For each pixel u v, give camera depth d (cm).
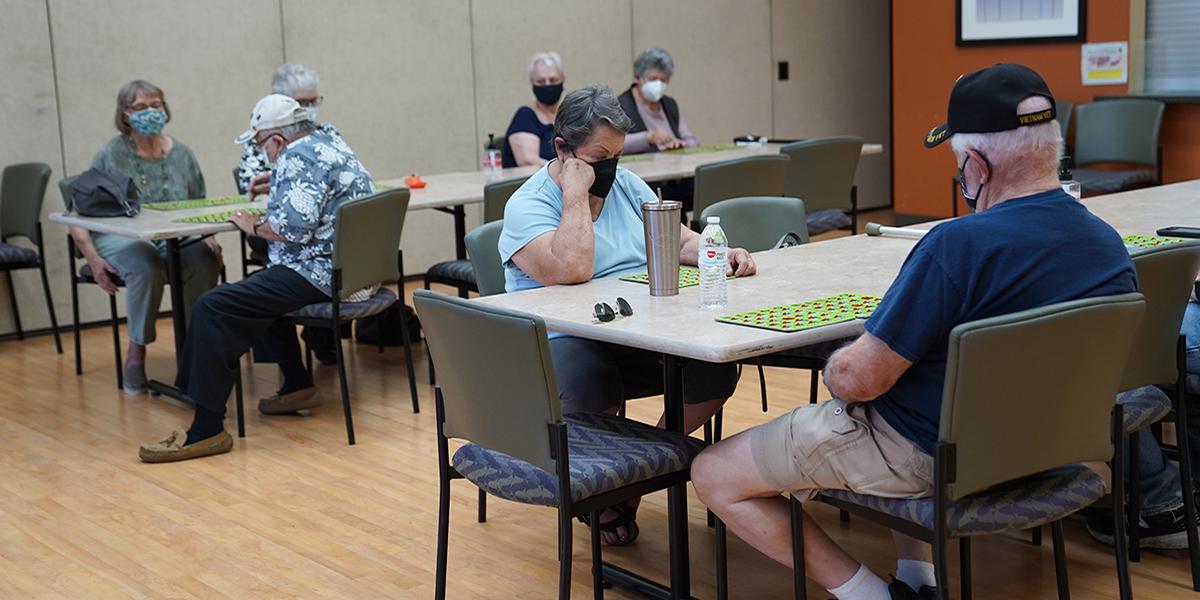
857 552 308
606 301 271
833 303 254
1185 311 265
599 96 296
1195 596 274
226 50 653
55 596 301
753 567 303
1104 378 213
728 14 839
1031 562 297
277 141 419
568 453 244
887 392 215
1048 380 205
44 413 471
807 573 239
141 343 491
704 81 834
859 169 930
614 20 788
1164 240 310
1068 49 721
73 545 334
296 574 309
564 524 232
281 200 411
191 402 475
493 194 457
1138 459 285
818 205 550
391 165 713
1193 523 276
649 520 336
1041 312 198
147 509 361
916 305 204
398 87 710
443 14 720
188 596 298
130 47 626
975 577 290
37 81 603
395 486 374
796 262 308
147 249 493
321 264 417
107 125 625
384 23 701
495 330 230
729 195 487
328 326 422
